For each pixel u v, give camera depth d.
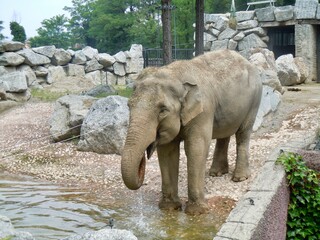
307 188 7.02
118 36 49.88
